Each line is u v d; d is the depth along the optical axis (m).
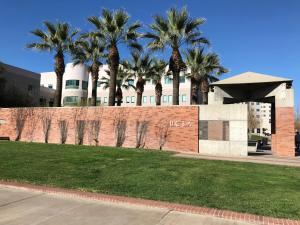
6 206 7.18
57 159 14.05
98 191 8.56
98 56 31.16
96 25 26.03
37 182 9.56
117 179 10.05
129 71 42.06
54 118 25.45
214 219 6.43
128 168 12.01
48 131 25.58
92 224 6.03
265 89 22.42
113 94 25.77
